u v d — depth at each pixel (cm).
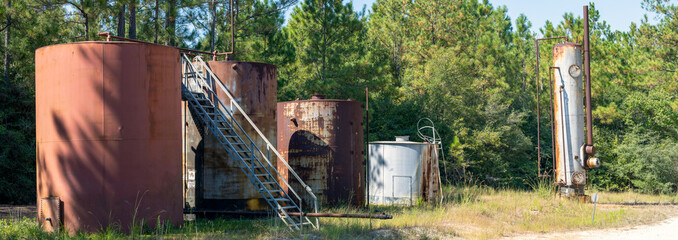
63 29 2494
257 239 1256
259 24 3225
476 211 1808
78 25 2912
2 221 1459
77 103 1266
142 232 1276
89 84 1265
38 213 1335
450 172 3603
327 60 3541
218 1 3347
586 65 2308
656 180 3375
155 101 1315
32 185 2309
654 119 3725
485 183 3716
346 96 3431
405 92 3941
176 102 1370
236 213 1588
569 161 2270
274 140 1731
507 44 5541
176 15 3086
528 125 4169
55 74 1288
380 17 5206
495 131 3738
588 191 3050
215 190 1633
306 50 3534
